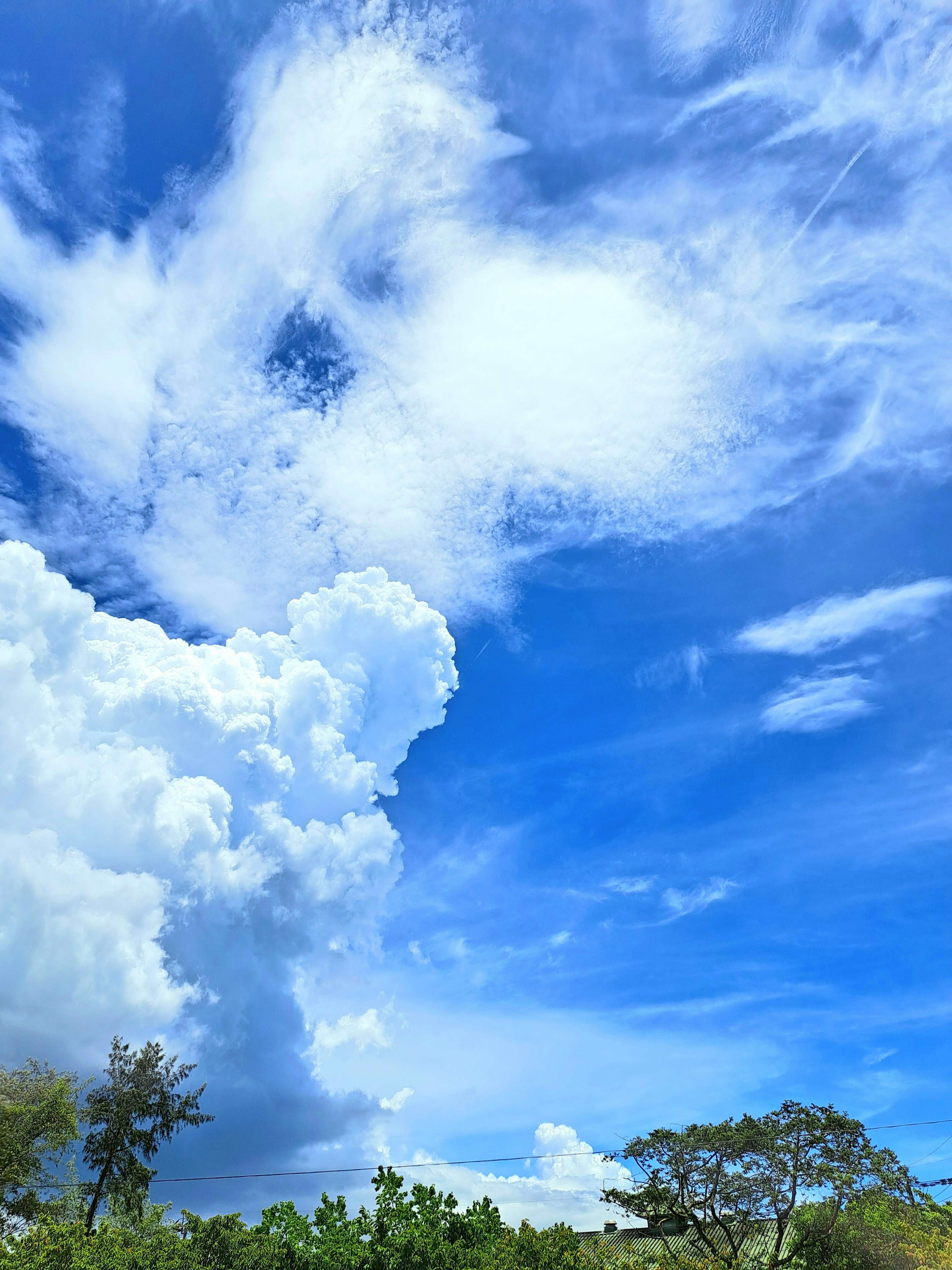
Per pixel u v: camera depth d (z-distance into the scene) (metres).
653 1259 31.89
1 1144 37.72
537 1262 27.31
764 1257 37.53
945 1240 33.22
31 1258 25.30
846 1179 34.75
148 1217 42.09
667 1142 39.59
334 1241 27.80
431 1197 30.02
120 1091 44.56
